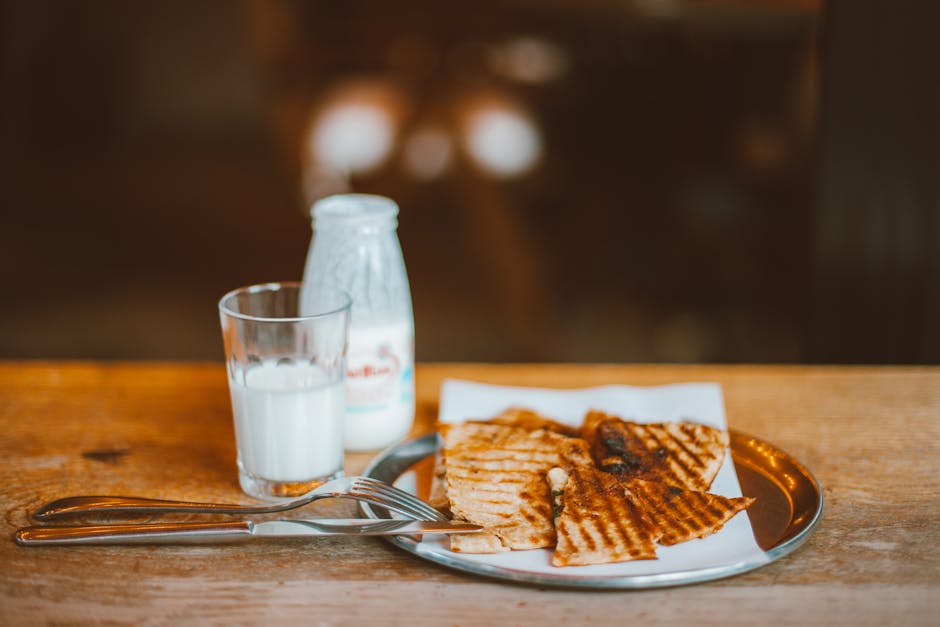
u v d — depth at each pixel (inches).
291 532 27.3
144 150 99.6
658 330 84.6
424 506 28.1
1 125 96.7
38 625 25.5
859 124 48.8
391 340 31.6
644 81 90.3
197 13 96.3
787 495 29.0
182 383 36.3
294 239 98.0
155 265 95.8
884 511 29.0
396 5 99.7
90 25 95.6
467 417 32.6
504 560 26.5
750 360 81.3
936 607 25.7
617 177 92.1
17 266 95.4
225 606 26.0
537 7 94.3
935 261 49.1
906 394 35.2
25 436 32.9
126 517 29.0
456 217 96.6
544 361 82.1
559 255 92.1
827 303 51.9
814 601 25.9
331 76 101.9
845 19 47.8
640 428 30.7
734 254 87.5
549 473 28.7
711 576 25.9
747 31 82.4
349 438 31.9
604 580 25.7
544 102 94.0
